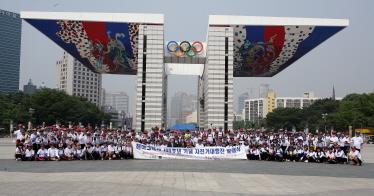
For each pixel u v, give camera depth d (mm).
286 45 57781
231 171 27359
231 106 55406
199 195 17172
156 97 55469
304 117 145125
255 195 17578
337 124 117188
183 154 37688
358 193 18594
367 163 37188
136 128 55688
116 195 16750
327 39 56312
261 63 64562
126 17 54406
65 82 162625
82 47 59750
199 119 72062
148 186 19469
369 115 116625
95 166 29375
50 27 55000
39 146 34406
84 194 16875
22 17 53125
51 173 24547
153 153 37344
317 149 37562
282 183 21688
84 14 53656
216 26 55156
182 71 65875
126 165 30453
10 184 19594
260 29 54719
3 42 169375
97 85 170750
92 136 36438
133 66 66000
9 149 48500
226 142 39438
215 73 55281
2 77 169625
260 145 38812
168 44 62469
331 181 23000
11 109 104438
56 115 102812
